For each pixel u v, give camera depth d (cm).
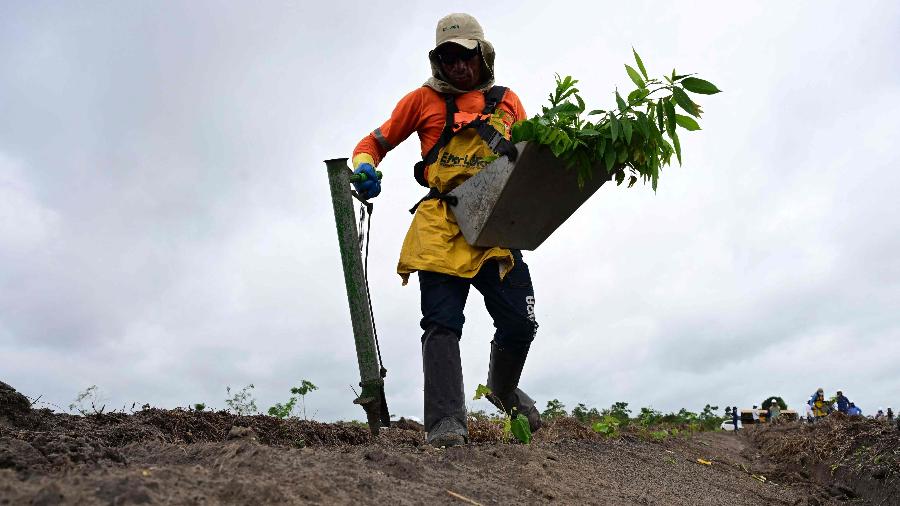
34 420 331
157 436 356
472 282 398
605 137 325
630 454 495
